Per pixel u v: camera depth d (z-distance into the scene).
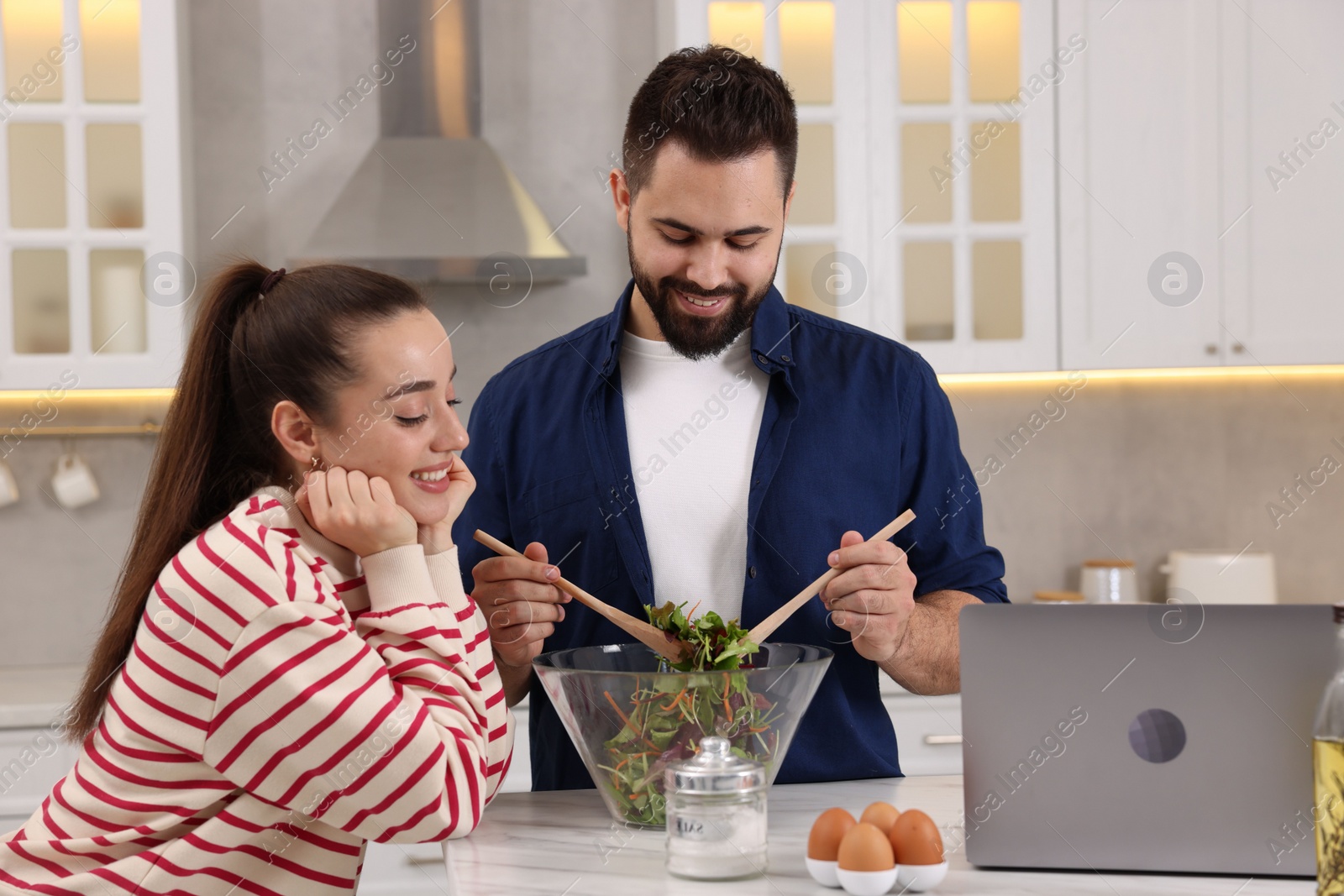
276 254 2.69
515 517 1.38
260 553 0.92
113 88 2.38
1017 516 2.94
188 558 0.94
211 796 0.94
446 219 2.49
